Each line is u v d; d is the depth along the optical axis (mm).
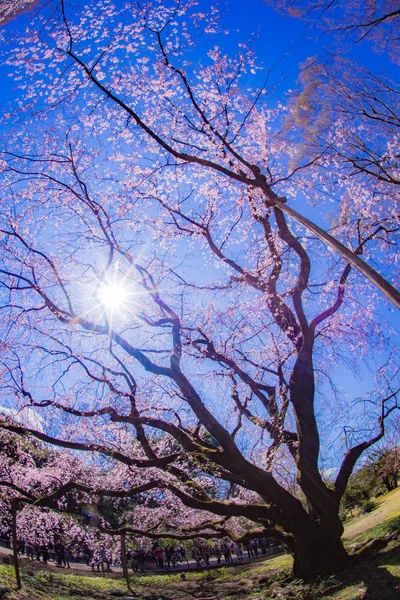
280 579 11891
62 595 13219
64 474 14672
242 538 11594
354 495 26453
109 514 17734
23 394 11023
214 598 12375
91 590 15164
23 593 11883
